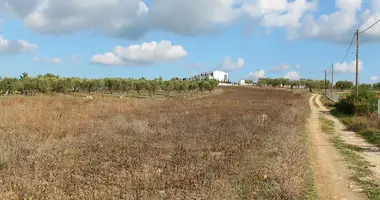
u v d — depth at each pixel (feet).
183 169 28.45
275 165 28.55
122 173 27.27
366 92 102.94
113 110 80.94
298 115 78.64
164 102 130.72
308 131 61.82
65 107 81.56
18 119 50.80
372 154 40.96
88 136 43.29
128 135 46.44
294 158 30.89
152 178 25.61
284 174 26.17
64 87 214.90
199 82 263.70
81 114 67.41
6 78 194.29
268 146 38.93
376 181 28.58
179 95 212.02
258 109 107.45
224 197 22.21
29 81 202.18
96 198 21.47
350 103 98.84
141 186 24.16
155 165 30.04
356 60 104.37
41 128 45.78
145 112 83.66
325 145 46.78
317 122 79.82
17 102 81.82
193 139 43.45
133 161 31.04
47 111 65.46
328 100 195.52
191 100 157.38
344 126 72.49
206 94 233.14
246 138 44.32
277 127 55.11
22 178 24.82
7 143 35.99
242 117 72.64
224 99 180.75
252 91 284.41
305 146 42.06
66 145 37.47
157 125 56.39
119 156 33.24
